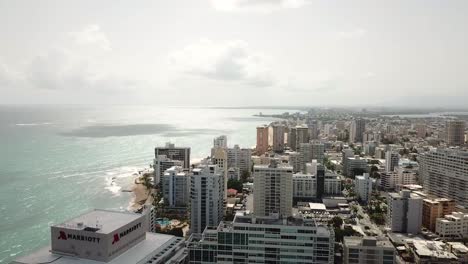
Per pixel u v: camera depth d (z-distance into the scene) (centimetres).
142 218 19800
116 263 17112
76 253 17500
